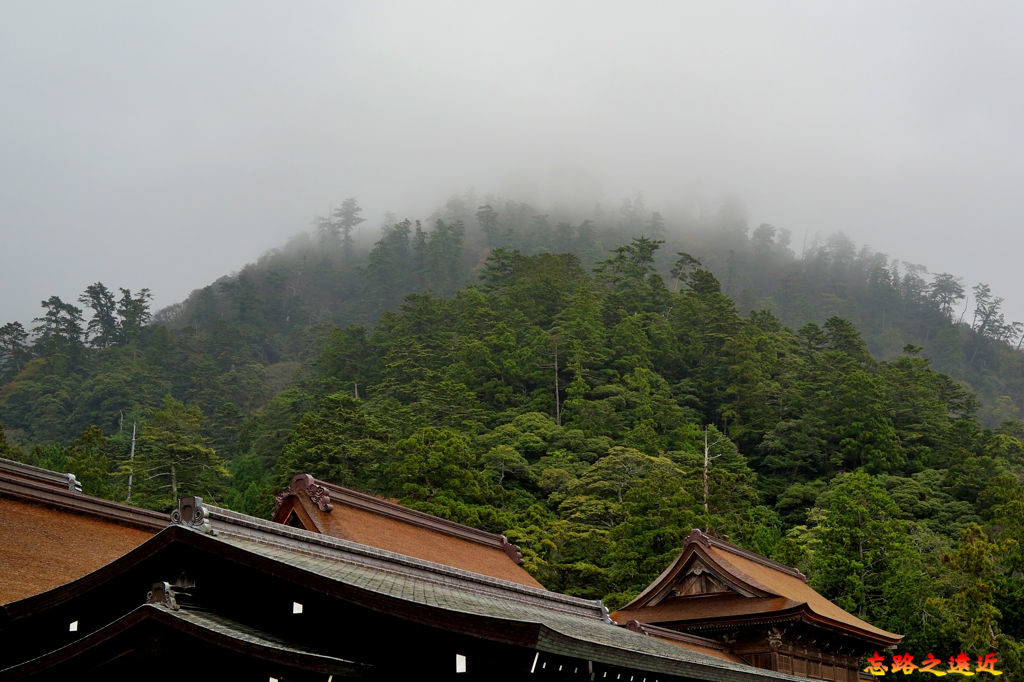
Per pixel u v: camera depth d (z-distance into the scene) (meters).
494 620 14.46
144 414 165.12
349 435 94.81
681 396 137.12
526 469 104.62
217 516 17.00
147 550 15.41
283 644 15.15
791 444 123.88
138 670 14.58
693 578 37.75
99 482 79.19
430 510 71.00
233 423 152.25
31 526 22.61
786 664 35.22
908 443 124.31
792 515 105.12
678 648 27.03
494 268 188.38
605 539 74.50
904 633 56.03
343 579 16.42
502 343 141.88
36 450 81.94
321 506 27.02
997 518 58.06
